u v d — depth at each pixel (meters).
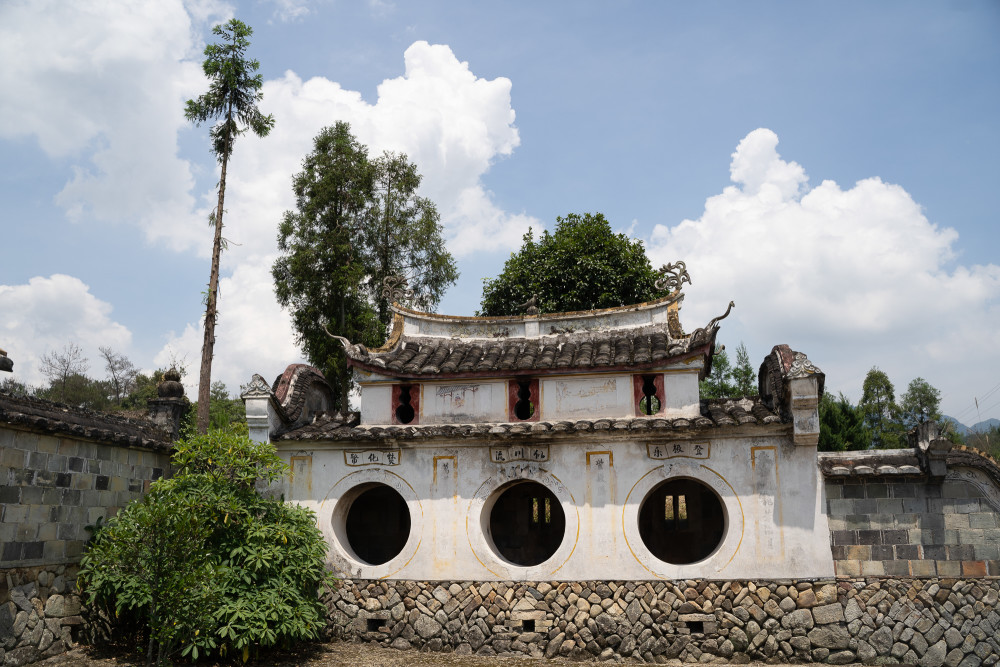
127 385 46.31
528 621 13.44
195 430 18.59
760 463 13.33
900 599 12.58
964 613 12.43
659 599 13.10
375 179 27.62
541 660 12.97
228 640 11.72
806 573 12.82
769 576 12.90
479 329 16.20
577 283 27.17
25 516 11.16
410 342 16.06
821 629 12.55
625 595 13.22
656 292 27.34
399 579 13.98
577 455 13.99
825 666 12.35
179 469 13.66
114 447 13.20
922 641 12.38
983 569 12.62
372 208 27.11
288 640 12.35
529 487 17.80
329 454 14.73
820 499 13.03
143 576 10.92
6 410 10.62
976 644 12.29
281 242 26.41
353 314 26.09
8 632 10.69
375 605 13.89
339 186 26.70
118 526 11.04
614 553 13.45
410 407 15.33
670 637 12.89
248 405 14.27
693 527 17.09
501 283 28.94
